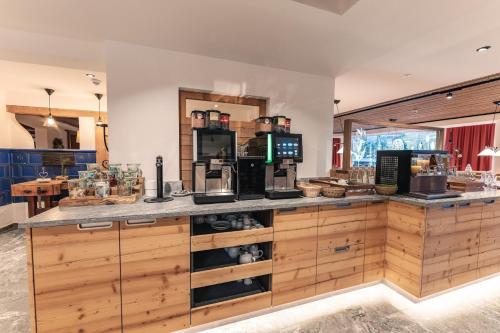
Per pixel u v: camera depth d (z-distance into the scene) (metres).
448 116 5.91
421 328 1.73
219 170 2.01
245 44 2.05
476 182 2.53
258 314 1.83
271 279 1.86
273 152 2.07
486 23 1.71
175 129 2.21
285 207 1.83
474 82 3.21
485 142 5.97
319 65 2.51
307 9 1.56
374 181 2.49
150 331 1.55
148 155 2.14
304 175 2.78
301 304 1.97
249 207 1.73
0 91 3.93
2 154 3.85
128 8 1.56
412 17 1.64
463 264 2.18
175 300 1.60
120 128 2.05
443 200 2.01
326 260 2.03
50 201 3.64
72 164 4.29
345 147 2.92
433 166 2.27
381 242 2.25
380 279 2.28
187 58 2.22
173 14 1.63
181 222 1.58
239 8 1.56
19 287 2.13
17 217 4.03
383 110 5.21
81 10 1.59
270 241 1.84
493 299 2.07
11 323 1.69
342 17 1.64
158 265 1.54
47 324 1.34
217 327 1.72
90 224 1.40
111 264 1.44
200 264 1.78
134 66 2.07
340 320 1.81
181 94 2.30
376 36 1.91
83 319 1.40
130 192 1.86
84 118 4.70
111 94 2.02
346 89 3.58
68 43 2.03
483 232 2.27
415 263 2.01
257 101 2.61
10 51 1.93
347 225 2.09
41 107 4.35
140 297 1.51
